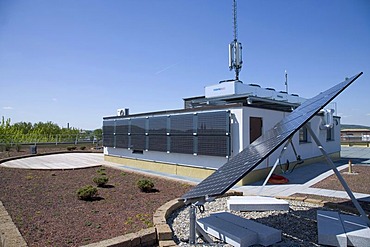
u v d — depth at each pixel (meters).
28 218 4.97
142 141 12.96
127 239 3.62
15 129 24.48
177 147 10.92
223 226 4.17
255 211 5.45
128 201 6.31
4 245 3.52
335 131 16.66
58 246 3.69
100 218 4.97
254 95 12.47
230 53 14.80
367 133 40.22
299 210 5.53
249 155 4.12
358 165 13.20
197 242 3.95
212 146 9.49
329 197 6.69
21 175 10.20
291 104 13.55
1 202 5.92
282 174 10.41
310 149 13.33
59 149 23.50
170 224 4.71
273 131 5.31
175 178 10.11
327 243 3.76
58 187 8.05
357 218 4.48
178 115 10.95
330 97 3.97
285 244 3.84
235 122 9.09
